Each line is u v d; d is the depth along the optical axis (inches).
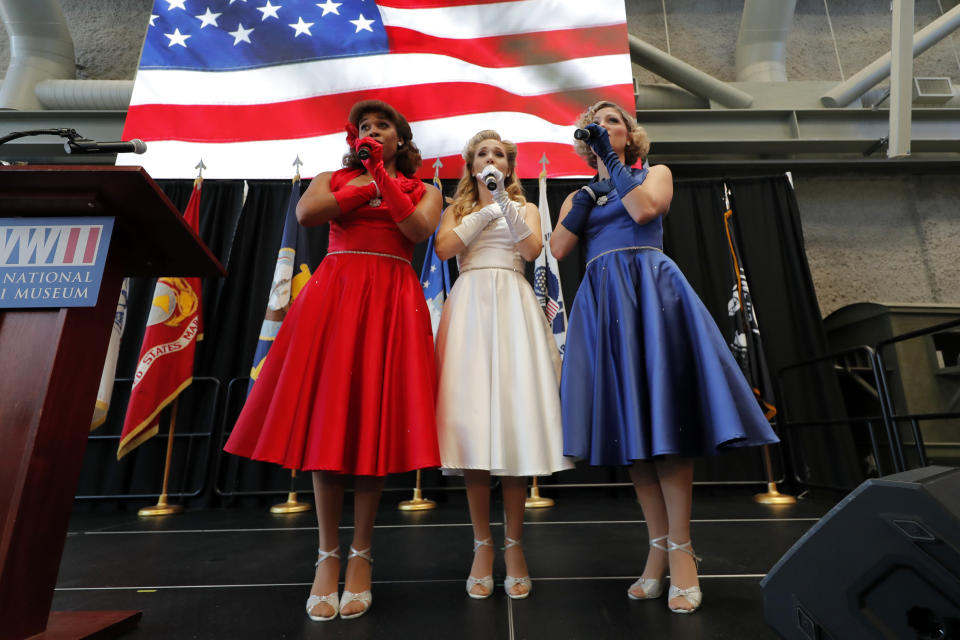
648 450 48.0
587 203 61.3
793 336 151.7
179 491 136.2
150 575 64.8
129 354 147.7
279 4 151.6
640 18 204.4
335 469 45.3
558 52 147.6
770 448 134.2
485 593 53.2
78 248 39.7
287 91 144.8
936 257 178.5
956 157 181.6
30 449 35.9
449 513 114.4
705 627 43.7
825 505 114.7
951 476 22.4
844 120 176.4
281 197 163.2
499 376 56.3
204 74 145.4
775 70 186.7
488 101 144.7
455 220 65.7
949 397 138.9
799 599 26.1
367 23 150.1
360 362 51.4
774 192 163.6
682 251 160.2
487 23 150.2
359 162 60.6
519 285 62.1
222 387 144.1
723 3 206.8
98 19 198.1
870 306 147.7
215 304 151.6
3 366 37.4
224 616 49.0
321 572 49.1
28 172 36.3
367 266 55.5
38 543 36.9
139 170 37.0
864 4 206.5
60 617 44.9
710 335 51.6
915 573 22.0
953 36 201.8
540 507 120.0
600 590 54.9
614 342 54.1
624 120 64.1
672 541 49.4
